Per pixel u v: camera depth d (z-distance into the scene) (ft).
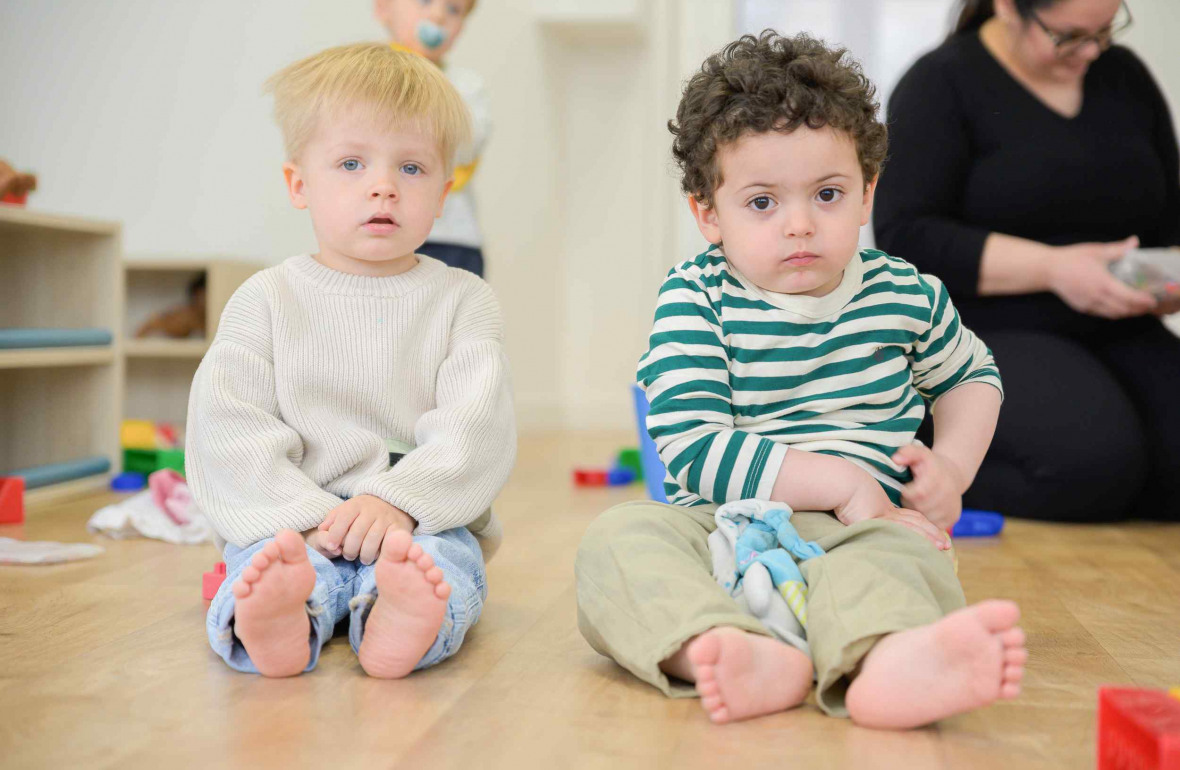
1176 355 6.63
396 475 3.43
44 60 11.12
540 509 6.53
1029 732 2.60
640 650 2.82
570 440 11.77
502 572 4.59
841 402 3.47
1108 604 4.09
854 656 2.63
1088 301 6.11
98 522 5.53
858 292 3.52
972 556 5.17
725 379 3.43
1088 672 3.14
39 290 7.59
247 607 2.84
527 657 3.25
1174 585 4.47
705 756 2.42
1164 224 6.92
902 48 13.88
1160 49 11.65
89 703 2.78
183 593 4.17
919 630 2.55
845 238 3.32
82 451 7.56
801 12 13.92
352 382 3.70
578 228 13.75
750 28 13.97
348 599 3.31
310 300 3.74
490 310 3.97
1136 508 6.51
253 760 2.38
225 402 3.52
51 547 4.96
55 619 3.73
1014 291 6.40
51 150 11.16
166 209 11.03
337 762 2.37
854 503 3.23
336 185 3.68
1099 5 6.05
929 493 3.41
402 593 2.90
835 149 3.26
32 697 2.83
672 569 2.90
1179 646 3.45
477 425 3.61
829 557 2.97
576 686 2.95
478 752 2.44
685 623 2.74
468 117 3.97
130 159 11.06
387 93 3.67
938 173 6.56
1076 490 6.16
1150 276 5.96
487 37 11.74
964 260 6.35
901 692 2.53
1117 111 6.68
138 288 10.81
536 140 12.78
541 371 13.16
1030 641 3.51
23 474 6.56
